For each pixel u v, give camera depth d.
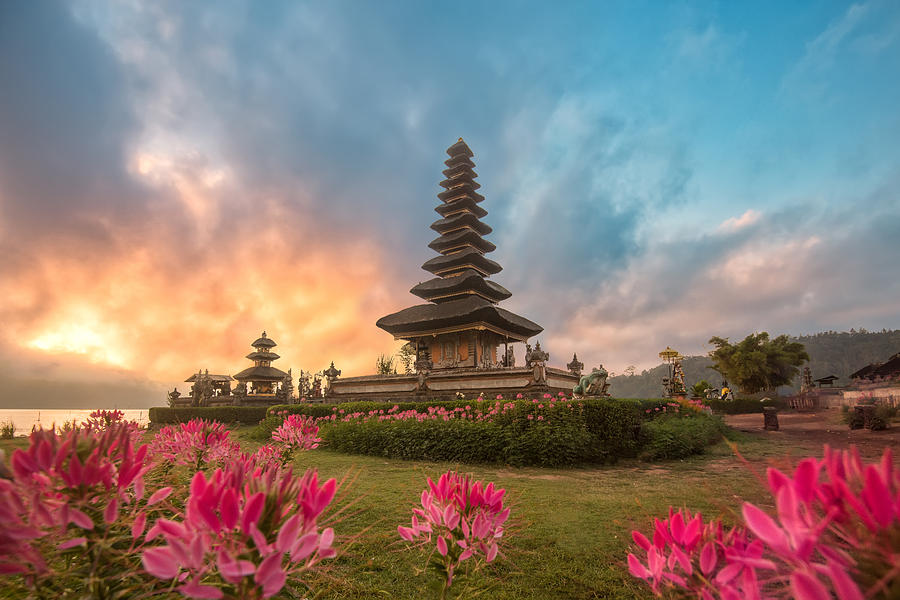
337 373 26.20
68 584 1.62
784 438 16.00
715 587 1.28
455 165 36.31
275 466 1.69
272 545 1.21
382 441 12.71
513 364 32.03
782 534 1.01
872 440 14.48
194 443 3.52
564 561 4.43
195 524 1.26
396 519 5.71
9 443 12.45
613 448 11.70
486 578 3.94
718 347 56.06
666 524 1.54
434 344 29.19
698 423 14.52
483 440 11.37
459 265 31.91
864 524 0.97
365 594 3.65
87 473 1.50
